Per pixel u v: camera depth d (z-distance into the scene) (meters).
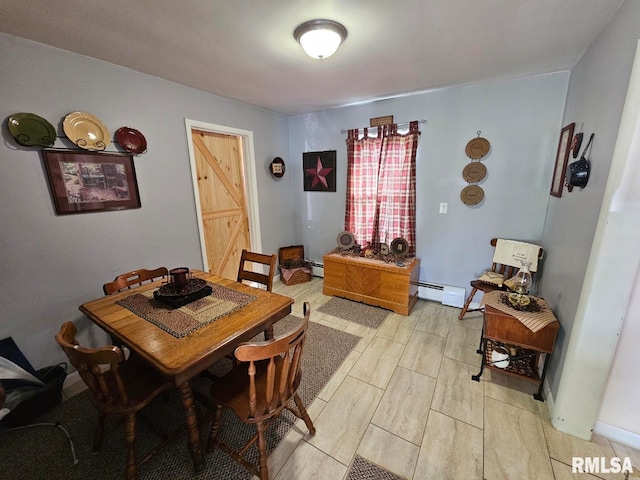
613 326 1.34
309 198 3.95
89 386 1.23
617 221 1.25
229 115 2.99
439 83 2.54
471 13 1.44
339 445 1.49
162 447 1.42
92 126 1.95
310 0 1.31
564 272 1.78
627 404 1.44
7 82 1.59
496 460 1.39
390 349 2.32
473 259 2.93
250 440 1.39
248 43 1.73
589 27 1.56
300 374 1.40
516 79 2.43
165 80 2.37
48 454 1.47
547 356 1.75
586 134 1.69
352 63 2.05
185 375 1.13
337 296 3.36
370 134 3.23
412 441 1.50
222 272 3.32
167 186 2.47
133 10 1.37
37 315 1.81
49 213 1.81
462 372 2.04
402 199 3.15
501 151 2.60
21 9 1.34
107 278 2.13
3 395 1.32
